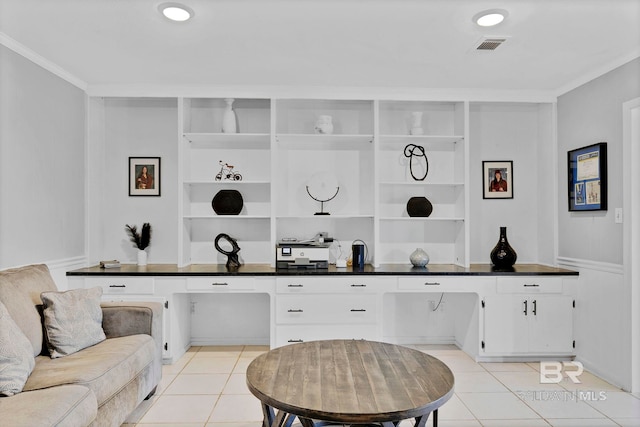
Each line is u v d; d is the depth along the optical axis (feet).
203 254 14.26
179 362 12.59
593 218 11.84
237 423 8.86
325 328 12.47
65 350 8.27
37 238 10.86
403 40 9.76
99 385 7.18
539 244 14.43
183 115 13.30
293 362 7.68
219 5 8.18
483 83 12.85
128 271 12.38
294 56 10.75
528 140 14.47
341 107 14.43
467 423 8.87
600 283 11.50
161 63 11.25
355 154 14.46
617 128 10.93
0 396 6.47
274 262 13.37
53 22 8.91
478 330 12.57
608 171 11.26
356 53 10.54
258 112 14.40
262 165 14.42
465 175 13.52
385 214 14.49
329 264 14.32
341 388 6.50
